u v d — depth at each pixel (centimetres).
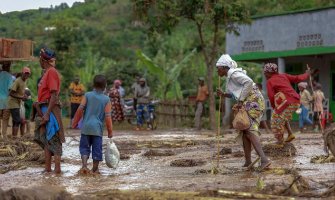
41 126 1120
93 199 762
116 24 8188
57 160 1122
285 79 1316
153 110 2728
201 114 2747
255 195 789
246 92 1056
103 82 1120
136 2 2742
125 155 1399
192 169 1147
